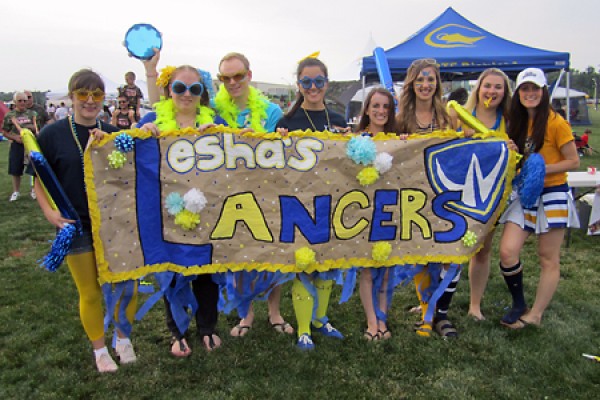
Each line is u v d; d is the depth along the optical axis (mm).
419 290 4090
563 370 3316
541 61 11383
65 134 3184
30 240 6945
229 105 4113
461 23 12367
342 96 22312
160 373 3363
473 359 3525
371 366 3426
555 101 18062
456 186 3721
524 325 3982
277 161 3549
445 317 3990
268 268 3535
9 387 3225
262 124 4160
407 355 3588
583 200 7137
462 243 3715
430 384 3211
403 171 3680
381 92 3789
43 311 4441
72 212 3084
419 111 3900
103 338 3457
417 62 3820
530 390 3121
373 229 3678
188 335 3902
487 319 4180
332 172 3602
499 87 3756
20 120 9461
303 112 3900
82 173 3199
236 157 3504
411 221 3709
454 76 13594
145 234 3354
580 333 3855
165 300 3689
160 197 3391
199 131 3445
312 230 3592
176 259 3420
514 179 3834
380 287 3936
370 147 3539
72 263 3221
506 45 11867
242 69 3932
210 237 3473
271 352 3611
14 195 9727
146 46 3949
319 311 3920
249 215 3529
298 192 3574
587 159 14789
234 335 3932
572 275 5250
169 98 3756
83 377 3344
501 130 3918
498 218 3777
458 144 3699
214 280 3666
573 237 6660
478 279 4156
